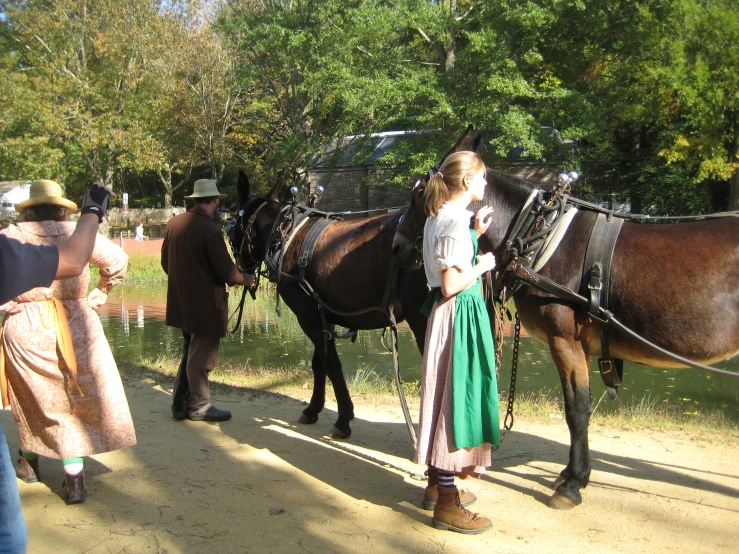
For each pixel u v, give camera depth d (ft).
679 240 12.28
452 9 75.51
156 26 101.45
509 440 17.43
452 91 65.31
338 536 11.70
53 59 101.09
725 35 54.49
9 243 7.75
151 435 17.37
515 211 13.70
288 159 87.25
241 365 29.76
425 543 11.44
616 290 12.34
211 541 11.52
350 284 16.10
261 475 14.58
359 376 27.73
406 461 15.66
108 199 8.97
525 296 13.12
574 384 12.82
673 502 13.19
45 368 12.34
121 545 11.37
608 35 69.62
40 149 94.73
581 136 64.08
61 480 14.28
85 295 12.85
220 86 102.47
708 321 11.82
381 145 97.09
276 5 86.02
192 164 120.16
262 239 19.34
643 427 19.02
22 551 8.04
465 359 10.98
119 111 104.42
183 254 17.89
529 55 63.62
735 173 65.31
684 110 61.31
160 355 31.32
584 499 13.33
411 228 13.44
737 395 26.50
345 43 71.82
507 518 12.46
